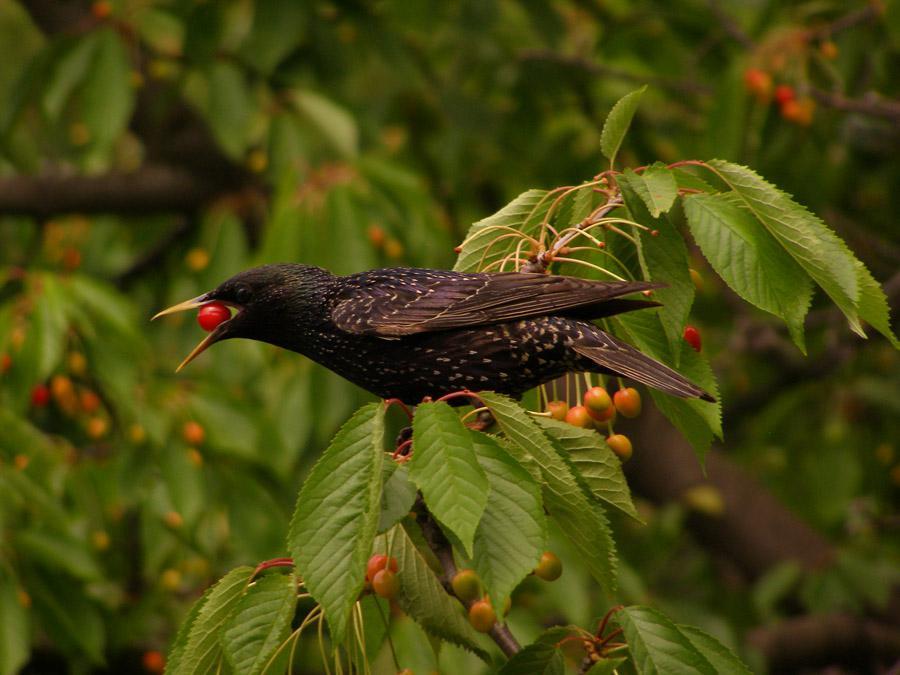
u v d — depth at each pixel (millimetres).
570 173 14781
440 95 14172
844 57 12117
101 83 12109
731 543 14781
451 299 6285
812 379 14703
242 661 4871
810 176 11289
